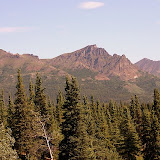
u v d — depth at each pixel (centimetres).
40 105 4831
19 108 4412
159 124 5788
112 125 6856
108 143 5631
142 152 6156
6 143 2541
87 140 3466
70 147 3475
